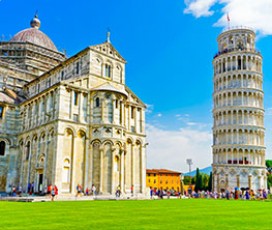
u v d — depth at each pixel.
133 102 59.97
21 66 74.44
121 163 50.47
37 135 51.94
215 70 104.88
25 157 54.78
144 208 25.42
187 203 35.34
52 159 46.41
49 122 48.56
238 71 97.88
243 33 103.69
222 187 90.25
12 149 57.97
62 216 17.81
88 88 51.78
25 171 53.81
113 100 51.69
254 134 93.38
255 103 96.75
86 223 14.75
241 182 88.56
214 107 101.50
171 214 20.14
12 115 59.66
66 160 46.66
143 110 61.88
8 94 65.88
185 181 155.75
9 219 16.03
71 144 47.81
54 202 33.75
